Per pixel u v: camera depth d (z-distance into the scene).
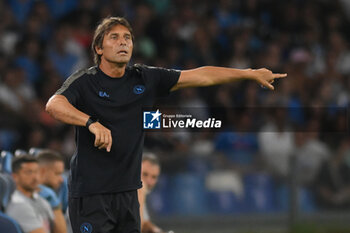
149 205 34.31
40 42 41.78
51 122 36.88
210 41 47.59
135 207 13.17
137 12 46.31
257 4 52.66
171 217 34.66
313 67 50.59
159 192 34.59
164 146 35.56
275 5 53.28
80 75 13.02
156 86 13.51
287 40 51.53
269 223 36.03
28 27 42.34
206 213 35.16
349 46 53.94
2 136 35.50
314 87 48.22
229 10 51.47
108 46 12.95
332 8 55.53
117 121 12.98
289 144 39.62
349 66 52.47
